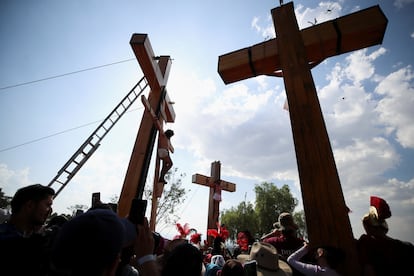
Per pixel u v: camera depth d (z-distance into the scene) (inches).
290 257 90.5
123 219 49.3
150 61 205.2
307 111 111.9
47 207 78.7
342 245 86.5
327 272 78.0
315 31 143.3
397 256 82.7
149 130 207.5
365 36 134.6
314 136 106.3
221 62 161.6
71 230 33.3
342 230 88.4
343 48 142.3
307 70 121.1
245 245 151.5
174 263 57.2
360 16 136.0
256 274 78.4
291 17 139.3
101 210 38.3
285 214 116.1
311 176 100.3
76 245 31.6
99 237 32.8
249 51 156.0
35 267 55.3
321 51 145.8
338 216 90.7
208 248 215.0
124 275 60.7
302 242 110.6
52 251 33.6
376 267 82.7
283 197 1109.7
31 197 75.5
